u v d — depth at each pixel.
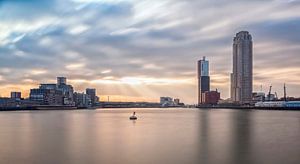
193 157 57.50
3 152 62.94
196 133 98.88
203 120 175.50
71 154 60.66
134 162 53.78
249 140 80.69
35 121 169.00
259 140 80.75
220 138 85.19
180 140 81.25
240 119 184.38
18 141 80.00
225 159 55.94
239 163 52.88
